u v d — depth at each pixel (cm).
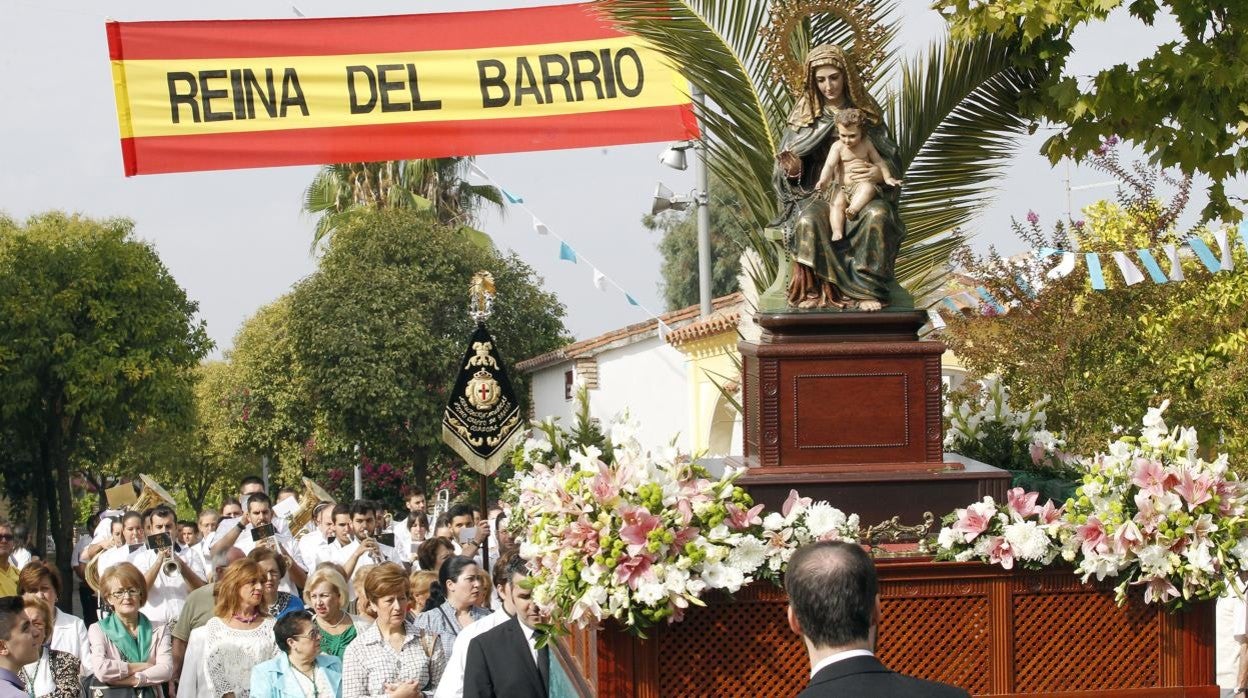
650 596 529
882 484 590
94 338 2994
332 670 745
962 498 594
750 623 565
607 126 1091
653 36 792
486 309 1391
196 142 1077
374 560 1032
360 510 1090
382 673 729
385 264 2947
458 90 1096
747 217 836
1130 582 573
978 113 809
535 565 579
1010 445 748
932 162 818
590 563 541
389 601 739
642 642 560
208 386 3947
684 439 2378
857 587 357
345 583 817
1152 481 563
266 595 806
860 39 665
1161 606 584
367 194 3459
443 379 2962
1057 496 679
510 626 617
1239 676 902
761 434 600
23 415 3009
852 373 602
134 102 1067
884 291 611
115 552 1102
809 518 555
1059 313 1062
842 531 556
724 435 2148
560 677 638
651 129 1098
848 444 602
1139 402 1083
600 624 559
